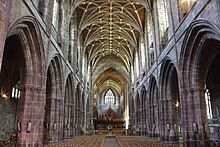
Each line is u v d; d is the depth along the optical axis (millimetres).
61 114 22094
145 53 33375
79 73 36625
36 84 15266
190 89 15883
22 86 14836
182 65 16609
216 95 24172
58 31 22875
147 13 32312
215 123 22641
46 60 16906
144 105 35562
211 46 15164
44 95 15859
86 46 43031
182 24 16875
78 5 31500
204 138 14719
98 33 42281
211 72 24312
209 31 13422
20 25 12820
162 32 24328
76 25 33750
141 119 36125
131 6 33656
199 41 15055
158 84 24016
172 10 19641
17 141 13992
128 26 39562
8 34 11766
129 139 27688
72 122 29375
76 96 35656
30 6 13570
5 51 19312
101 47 49031
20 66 14953
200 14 13922
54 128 20922
